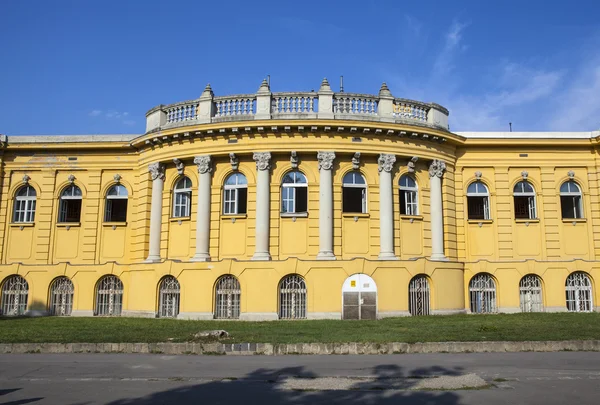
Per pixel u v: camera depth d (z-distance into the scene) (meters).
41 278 28.56
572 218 29.31
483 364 13.06
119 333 18.00
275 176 26.14
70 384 10.97
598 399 9.62
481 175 29.20
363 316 23.91
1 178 30.31
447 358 13.93
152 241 27.36
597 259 28.84
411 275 24.94
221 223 26.22
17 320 24.38
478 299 27.55
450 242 27.86
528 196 29.58
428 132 26.88
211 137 26.41
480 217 29.45
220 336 16.91
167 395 9.99
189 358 14.08
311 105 26.27
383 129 26.00
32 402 9.48
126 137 30.36
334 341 15.54
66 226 29.72
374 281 24.30
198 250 25.84
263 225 25.39
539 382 11.02
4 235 29.84
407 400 9.62
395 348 14.96
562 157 29.69
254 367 12.76
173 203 27.64
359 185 26.42
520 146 29.47
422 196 27.41
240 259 25.62
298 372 12.16
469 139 28.78
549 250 28.75
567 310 27.58
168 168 27.91
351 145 25.97
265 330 18.67
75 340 16.16
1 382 11.20
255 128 25.66
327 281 24.16
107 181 29.98
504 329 18.45
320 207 25.53
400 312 24.39
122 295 28.31
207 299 24.55
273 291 24.06
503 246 28.59
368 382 11.09
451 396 9.88
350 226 25.92
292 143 25.77
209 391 10.31
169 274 25.44
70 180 30.08
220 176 26.61
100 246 29.39
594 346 15.38
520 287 27.86
